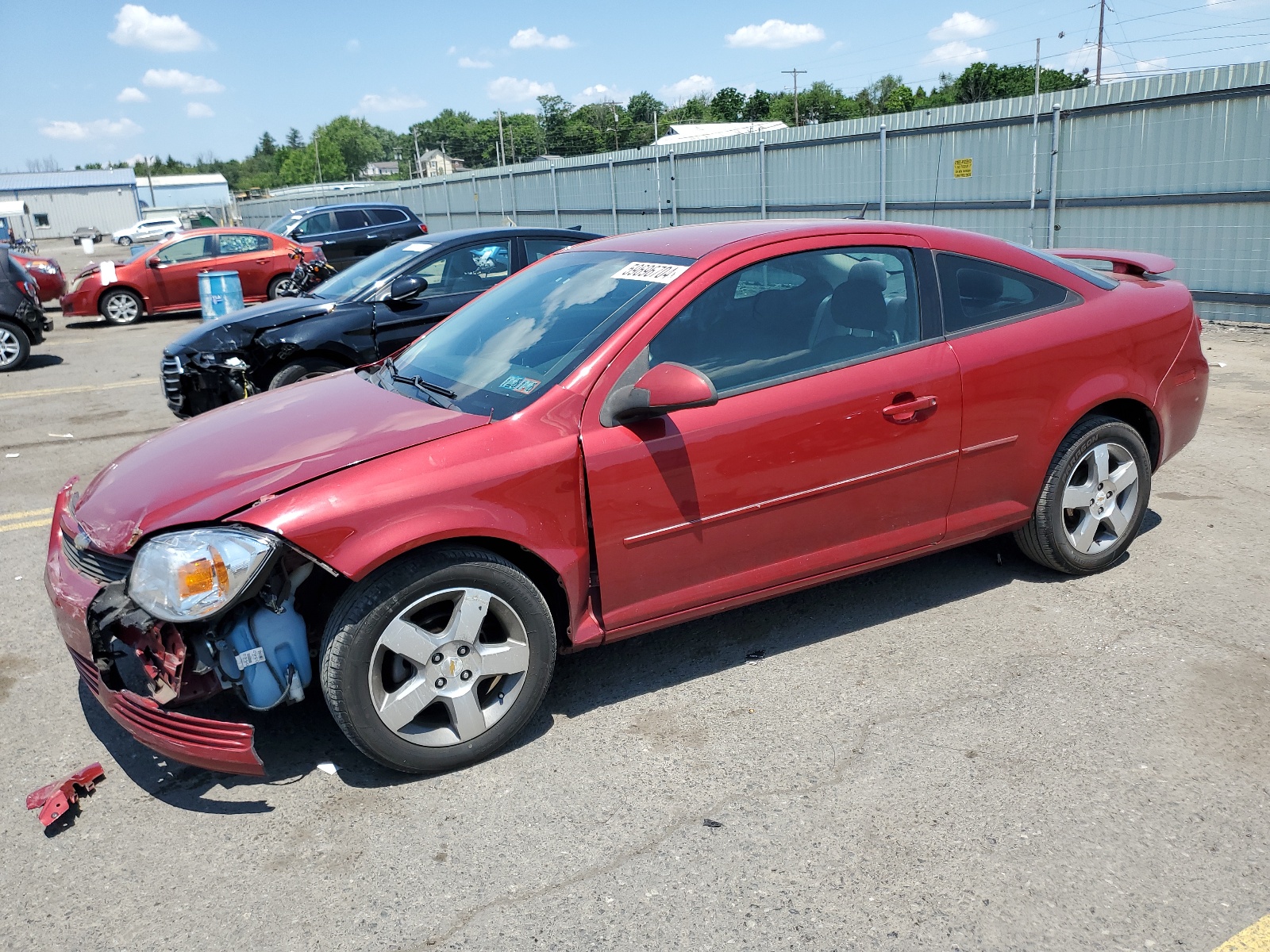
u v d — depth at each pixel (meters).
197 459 3.05
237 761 2.65
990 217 13.07
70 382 10.99
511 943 2.25
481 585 2.87
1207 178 10.54
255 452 3.00
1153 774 2.75
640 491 3.06
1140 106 11.03
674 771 2.91
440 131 154.25
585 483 3.01
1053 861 2.43
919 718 3.12
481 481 2.84
